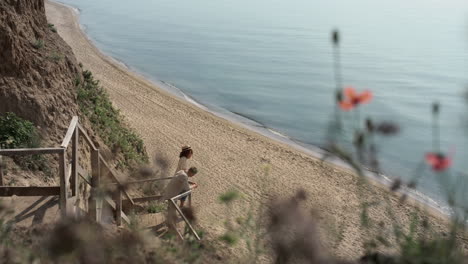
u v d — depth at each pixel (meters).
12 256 4.31
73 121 8.97
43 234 5.60
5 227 5.52
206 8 120.44
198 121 28.86
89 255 3.25
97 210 8.92
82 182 9.80
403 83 56.34
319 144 31.80
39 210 8.16
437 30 103.50
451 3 171.00
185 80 48.81
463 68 66.06
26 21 15.24
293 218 3.05
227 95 44.69
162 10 109.44
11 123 11.83
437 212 18.53
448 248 3.54
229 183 19.20
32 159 11.61
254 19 105.62
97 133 15.56
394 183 4.45
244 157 23.30
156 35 75.31
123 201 11.47
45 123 12.94
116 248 3.86
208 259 5.65
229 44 73.62
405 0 179.62
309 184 20.47
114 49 59.91
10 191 8.45
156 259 4.30
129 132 18.09
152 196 12.12
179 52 63.56
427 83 56.56
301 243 2.98
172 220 9.66
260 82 51.34
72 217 3.82
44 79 13.91
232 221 13.22
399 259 3.61
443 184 4.16
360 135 3.70
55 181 11.71
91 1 111.31
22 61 13.35
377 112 43.88
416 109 45.03
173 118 28.61
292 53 69.88
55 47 16.31
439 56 75.06
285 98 45.62
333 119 3.87
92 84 18.72
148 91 35.16
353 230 14.63
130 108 29.19
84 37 62.28
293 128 35.88
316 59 66.38
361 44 82.88
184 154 12.48
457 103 47.28
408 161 30.36
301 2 152.88
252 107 41.41
